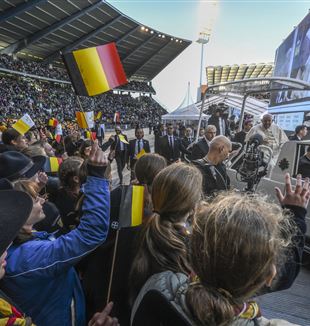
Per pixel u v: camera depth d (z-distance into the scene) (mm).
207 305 688
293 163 3578
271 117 4793
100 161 1261
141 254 1124
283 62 12828
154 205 1186
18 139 3867
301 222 1182
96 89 1748
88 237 1155
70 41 40562
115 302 1366
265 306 2604
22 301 1067
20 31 34688
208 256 727
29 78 41188
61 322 1162
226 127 8859
